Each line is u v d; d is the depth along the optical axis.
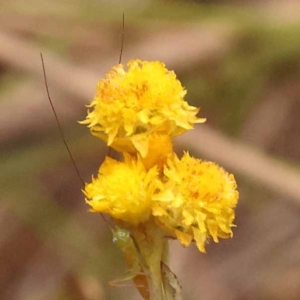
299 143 0.19
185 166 0.06
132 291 0.17
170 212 0.06
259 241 0.20
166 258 0.06
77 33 0.17
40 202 0.18
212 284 0.19
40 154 0.18
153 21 0.17
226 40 0.17
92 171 0.20
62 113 0.18
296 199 0.15
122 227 0.06
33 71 0.17
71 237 0.18
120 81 0.06
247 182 0.16
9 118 0.18
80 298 0.18
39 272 0.19
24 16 0.17
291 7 0.17
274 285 0.19
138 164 0.06
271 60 0.18
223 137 0.16
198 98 0.18
